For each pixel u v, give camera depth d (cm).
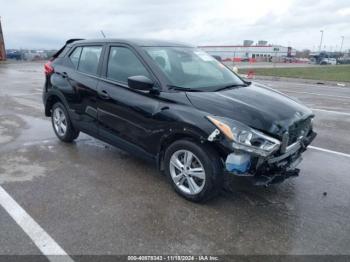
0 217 319
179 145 348
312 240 296
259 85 455
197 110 333
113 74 431
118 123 413
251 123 314
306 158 503
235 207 349
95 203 350
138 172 434
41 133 605
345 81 1834
